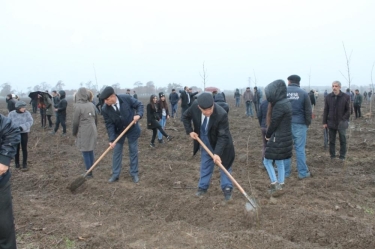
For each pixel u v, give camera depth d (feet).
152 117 33.24
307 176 21.31
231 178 15.70
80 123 22.25
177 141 36.35
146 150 32.99
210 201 17.02
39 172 25.12
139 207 17.66
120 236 14.03
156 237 13.89
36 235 13.91
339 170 23.04
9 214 10.64
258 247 12.59
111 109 20.58
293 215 14.79
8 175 10.56
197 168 24.97
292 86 20.75
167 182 21.42
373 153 28.12
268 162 18.28
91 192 19.86
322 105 100.27
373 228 13.62
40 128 49.62
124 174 23.50
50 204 18.08
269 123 18.11
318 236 13.41
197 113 17.24
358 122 51.19
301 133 20.62
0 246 10.73
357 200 17.24
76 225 15.07
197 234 13.91
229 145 17.21
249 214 14.87
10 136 10.28
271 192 18.13
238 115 68.39
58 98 50.98
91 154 22.84
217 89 36.78
